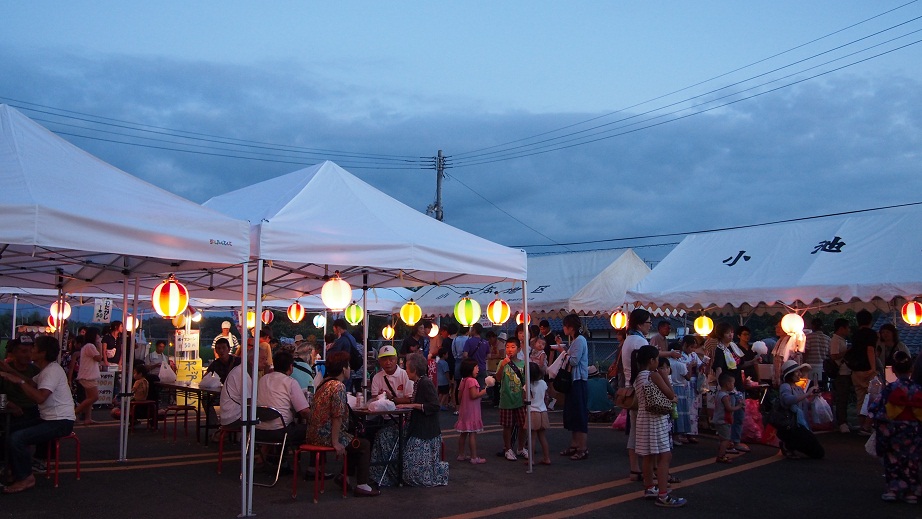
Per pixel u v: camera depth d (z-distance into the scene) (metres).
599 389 14.89
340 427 7.58
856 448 11.23
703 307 13.73
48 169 6.75
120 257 9.59
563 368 10.27
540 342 14.07
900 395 7.59
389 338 20.89
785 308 15.70
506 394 9.75
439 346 18.78
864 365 12.42
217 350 11.49
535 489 8.20
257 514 6.89
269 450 8.98
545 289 20.62
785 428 10.20
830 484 8.58
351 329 32.31
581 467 9.55
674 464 9.90
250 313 14.84
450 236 9.22
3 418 7.84
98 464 9.27
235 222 7.05
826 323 25.59
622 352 9.24
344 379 7.96
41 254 9.06
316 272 11.35
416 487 8.19
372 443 8.45
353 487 8.02
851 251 12.66
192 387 11.58
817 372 13.46
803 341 12.93
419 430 8.32
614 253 20.81
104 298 19.55
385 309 23.11
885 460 7.77
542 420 9.68
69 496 7.40
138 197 6.96
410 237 8.48
